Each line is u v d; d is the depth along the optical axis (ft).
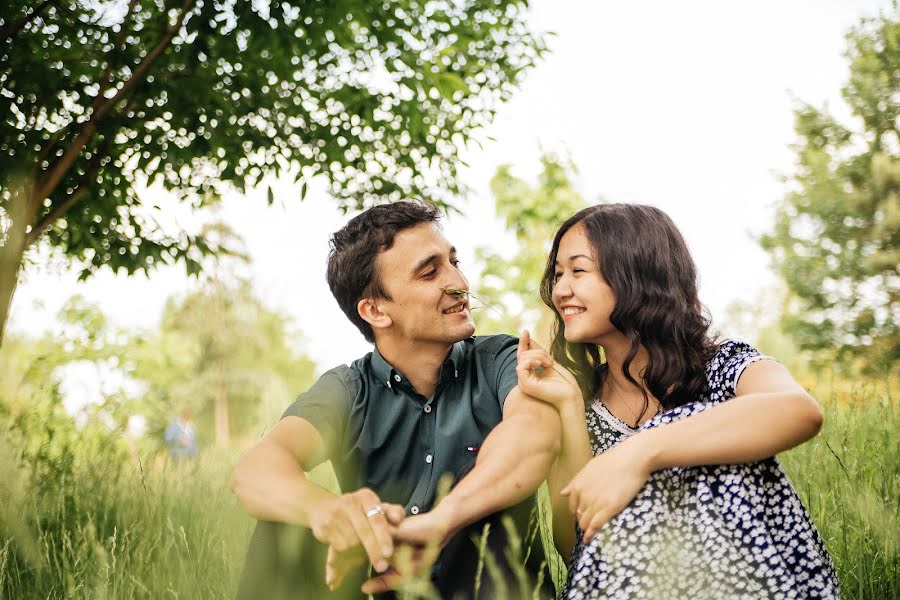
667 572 4.72
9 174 12.14
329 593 5.31
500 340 6.73
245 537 6.23
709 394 5.95
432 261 6.33
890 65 69.56
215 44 13.35
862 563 5.80
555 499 5.81
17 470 7.41
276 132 15.08
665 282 6.07
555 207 37.42
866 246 62.03
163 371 35.63
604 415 6.16
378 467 6.27
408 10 15.19
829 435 7.82
